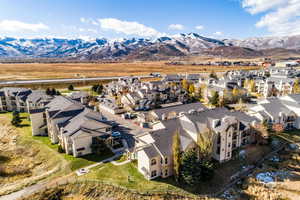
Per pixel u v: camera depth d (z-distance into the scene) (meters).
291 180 41.72
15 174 44.19
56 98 71.81
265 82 109.19
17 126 69.25
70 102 63.03
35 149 53.72
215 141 46.19
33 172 45.00
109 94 116.88
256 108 67.69
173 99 103.06
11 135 62.88
